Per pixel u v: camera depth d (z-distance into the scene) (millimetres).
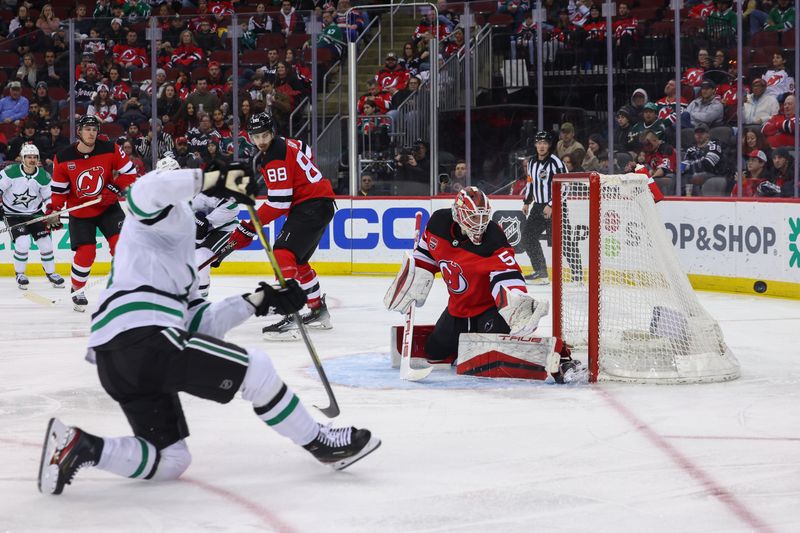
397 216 13688
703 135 12914
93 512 3844
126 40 14289
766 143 12586
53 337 8570
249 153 14203
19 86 14547
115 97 14320
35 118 14570
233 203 8695
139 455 4055
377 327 8961
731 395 5922
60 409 5746
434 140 13930
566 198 7168
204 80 14086
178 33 14172
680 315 6438
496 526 3645
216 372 3871
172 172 3730
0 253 14203
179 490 4121
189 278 4031
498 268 6254
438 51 13906
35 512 3844
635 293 6430
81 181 9953
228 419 5426
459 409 5605
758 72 12664
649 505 3875
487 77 14109
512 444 4832
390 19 15609
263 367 3971
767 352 7445
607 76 13547
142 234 3885
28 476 4355
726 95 12867
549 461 4523
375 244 13781
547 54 13828
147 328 3846
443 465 4469
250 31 14109
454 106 14086
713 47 12906
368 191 14141
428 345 6820
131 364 3846
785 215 10570
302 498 4000
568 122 13508
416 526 3652
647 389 6086
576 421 5285
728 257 11297
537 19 13672
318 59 14203
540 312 6074
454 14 14203
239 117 14156
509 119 13758
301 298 4242
